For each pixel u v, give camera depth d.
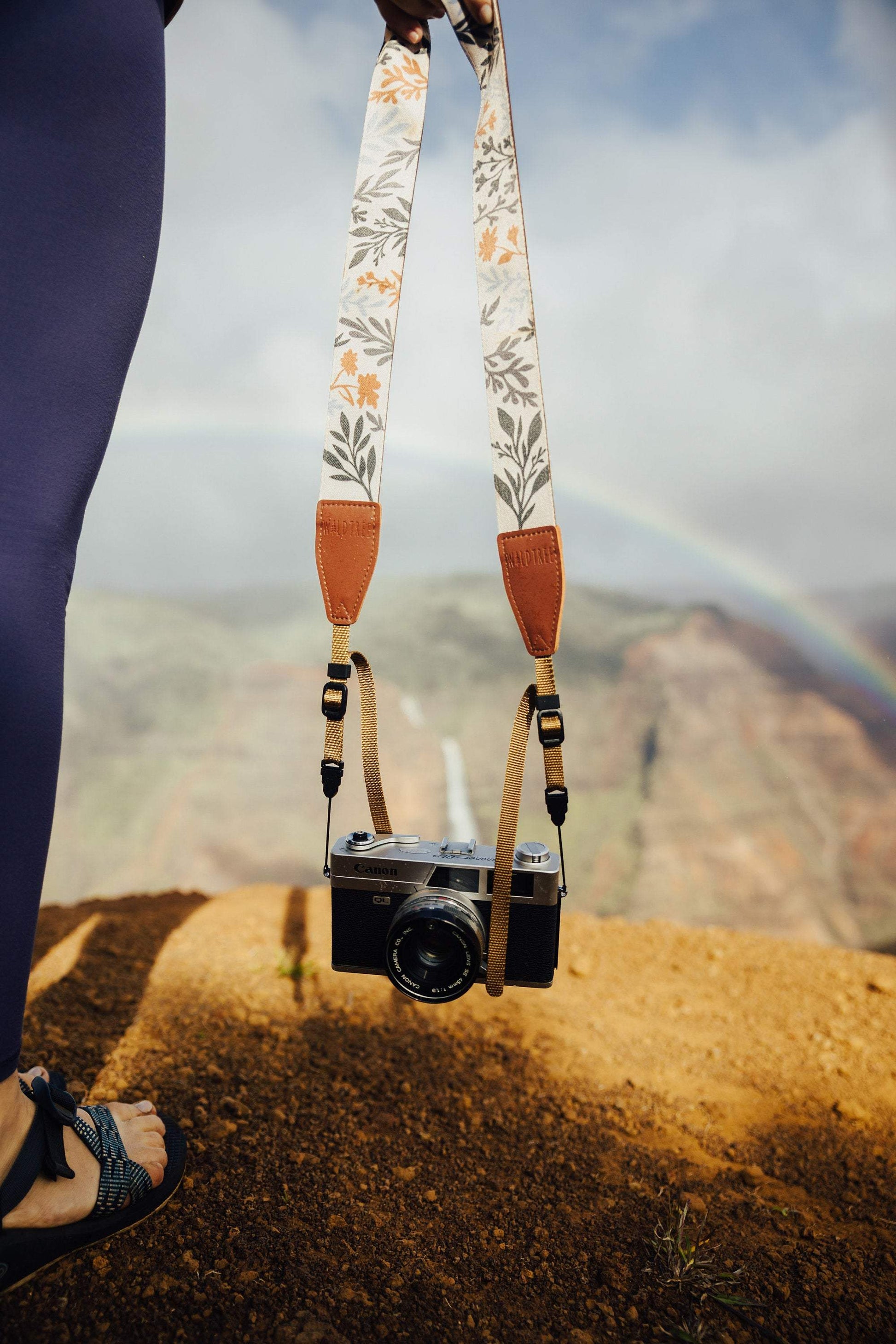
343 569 1.17
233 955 2.10
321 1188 1.17
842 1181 1.38
